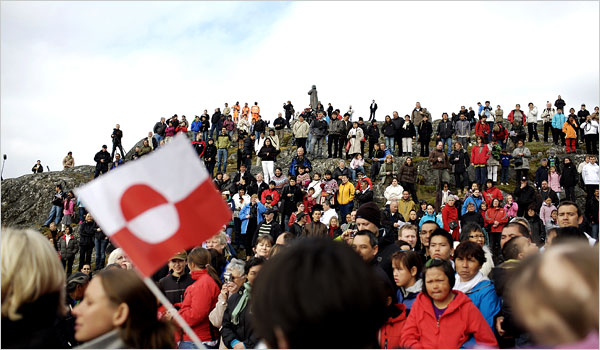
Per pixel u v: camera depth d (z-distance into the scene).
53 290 2.60
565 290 1.22
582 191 22.27
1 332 2.44
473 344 4.06
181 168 3.02
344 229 13.28
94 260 19.83
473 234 6.35
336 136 26.09
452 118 29.45
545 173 20.38
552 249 1.36
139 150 29.14
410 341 4.18
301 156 21.44
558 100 30.78
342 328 1.45
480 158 21.59
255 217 15.81
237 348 4.95
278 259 1.62
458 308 4.18
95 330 2.64
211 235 2.97
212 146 25.06
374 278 1.59
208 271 5.78
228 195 17.44
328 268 1.51
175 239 2.90
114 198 2.89
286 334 1.48
